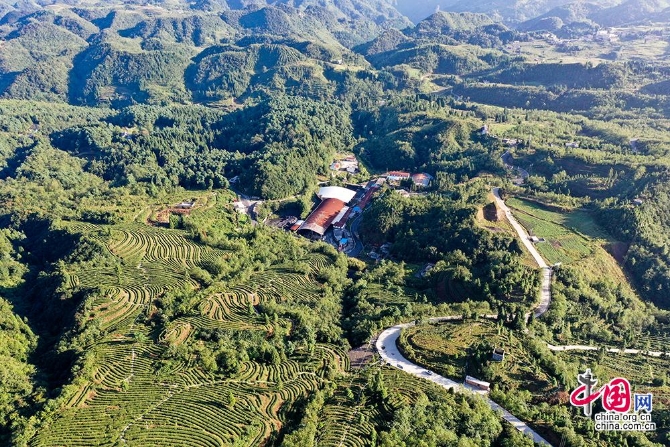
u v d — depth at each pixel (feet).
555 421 297.12
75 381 329.11
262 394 331.57
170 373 347.56
